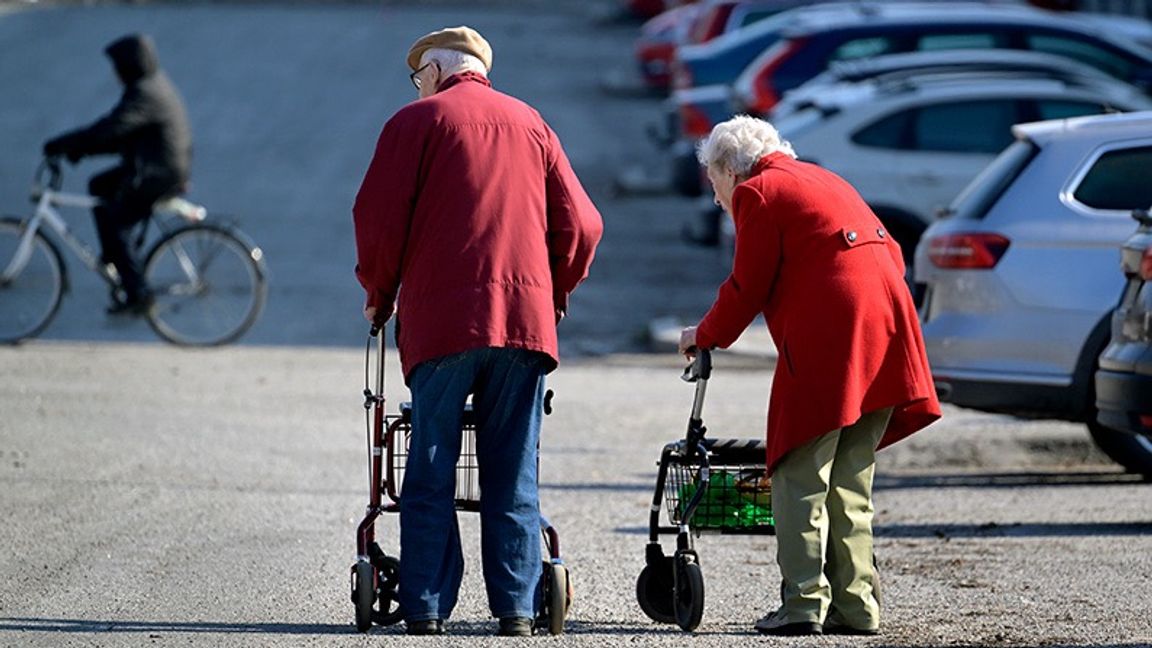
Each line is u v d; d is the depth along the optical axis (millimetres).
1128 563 30594
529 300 24141
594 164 104250
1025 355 39250
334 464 39188
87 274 72188
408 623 24625
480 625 25766
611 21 174000
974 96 61875
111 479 36969
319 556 30344
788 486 24547
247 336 60188
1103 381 33844
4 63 132250
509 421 24641
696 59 89000
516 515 24719
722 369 57219
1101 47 78438
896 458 43312
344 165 100188
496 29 167500
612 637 24844
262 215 85938
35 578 28484
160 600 27125
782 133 62375
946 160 61406
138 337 59531
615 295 70062
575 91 131375
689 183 87938
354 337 60469
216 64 136250
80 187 90062
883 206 61250
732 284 24453
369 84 129375
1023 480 40625
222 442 41531
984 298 39438
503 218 24172
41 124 108375
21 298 57062
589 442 43469
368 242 24219
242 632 25094
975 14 78125
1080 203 39406
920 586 28859
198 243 57531
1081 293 38938
